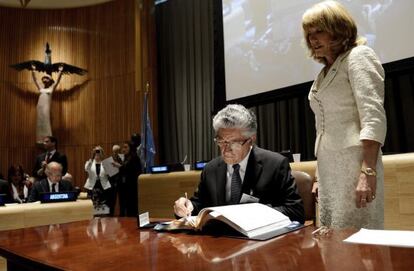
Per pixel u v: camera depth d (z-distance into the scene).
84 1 8.25
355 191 1.40
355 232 1.06
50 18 8.36
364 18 3.43
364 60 1.43
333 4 1.55
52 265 0.83
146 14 7.22
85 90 8.12
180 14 6.91
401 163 2.31
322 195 1.55
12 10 8.20
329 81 1.53
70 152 8.04
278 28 4.18
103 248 1.00
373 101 1.38
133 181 5.28
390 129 3.80
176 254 0.88
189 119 6.69
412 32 3.13
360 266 0.71
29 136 8.05
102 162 6.21
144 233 1.22
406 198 2.28
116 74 7.94
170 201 3.81
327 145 1.53
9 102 7.99
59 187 4.07
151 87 7.07
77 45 8.25
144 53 7.18
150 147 5.30
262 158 1.62
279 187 1.55
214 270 0.73
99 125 7.99
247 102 4.46
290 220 1.37
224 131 1.53
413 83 3.70
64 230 1.38
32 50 8.22
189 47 6.75
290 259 0.79
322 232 1.09
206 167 1.74
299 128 4.82
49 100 7.84
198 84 6.59
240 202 1.53
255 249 0.90
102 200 6.17
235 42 4.66
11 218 2.32
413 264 0.70
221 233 1.13
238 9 4.65
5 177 7.78
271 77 4.23
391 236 0.96
